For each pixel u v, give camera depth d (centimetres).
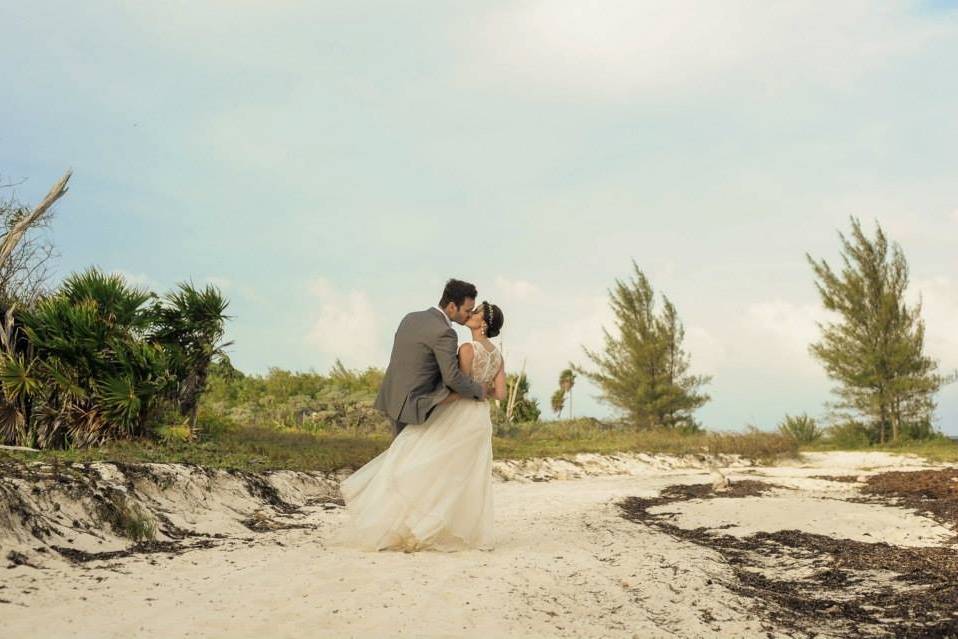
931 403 2475
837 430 2517
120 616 402
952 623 459
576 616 431
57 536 596
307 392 2372
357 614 406
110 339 1086
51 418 1034
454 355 590
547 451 1656
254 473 942
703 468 1695
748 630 432
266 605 422
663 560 598
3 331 1072
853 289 2511
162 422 1151
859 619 478
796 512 862
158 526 687
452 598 438
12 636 365
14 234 1169
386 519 582
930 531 754
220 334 1242
